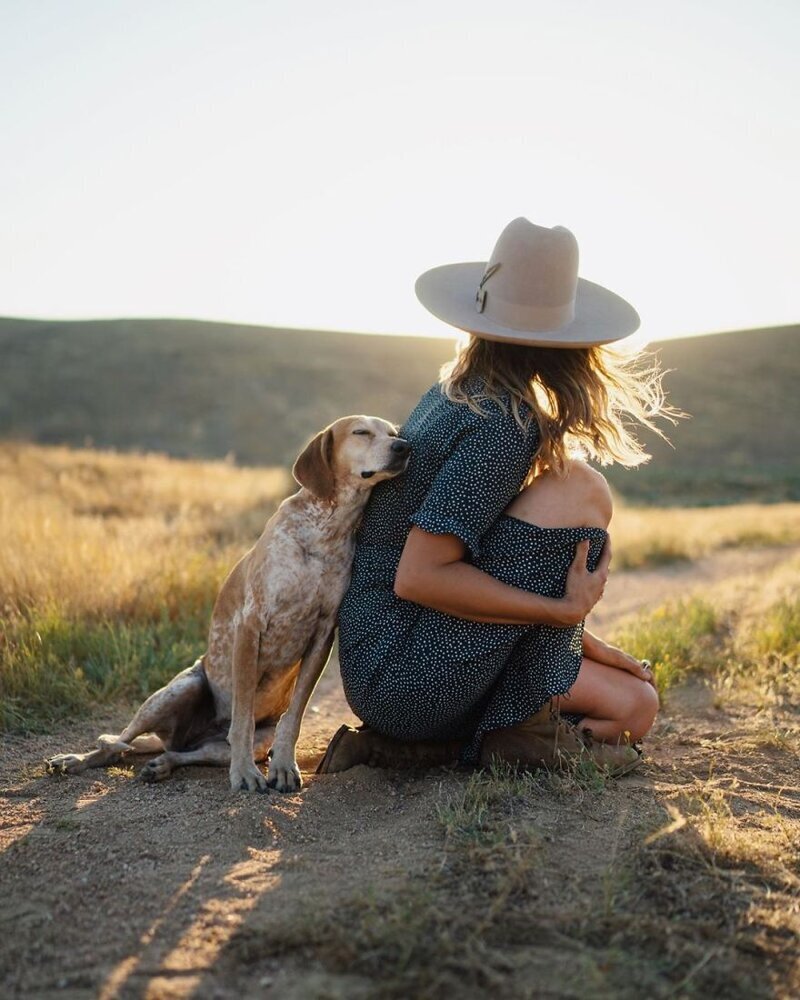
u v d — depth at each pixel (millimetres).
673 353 67938
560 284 3305
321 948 2301
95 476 17812
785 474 42844
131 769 3990
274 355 64062
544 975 2195
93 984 2229
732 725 4609
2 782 3803
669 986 2164
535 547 3367
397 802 3443
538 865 2715
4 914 2604
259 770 3713
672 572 13000
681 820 2984
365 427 3676
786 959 2291
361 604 3674
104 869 2867
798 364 65188
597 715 3822
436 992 2123
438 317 3412
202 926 2473
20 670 5008
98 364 60125
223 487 17266
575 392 3352
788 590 7895
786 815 3293
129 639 5660
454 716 3574
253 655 3791
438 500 3268
